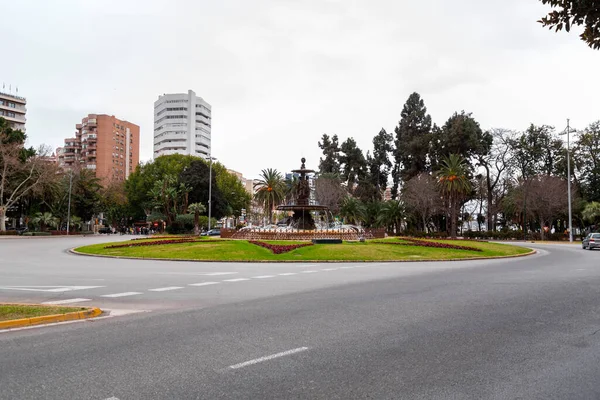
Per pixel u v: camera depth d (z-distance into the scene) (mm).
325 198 76812
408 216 72438
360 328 7844
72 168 85750
